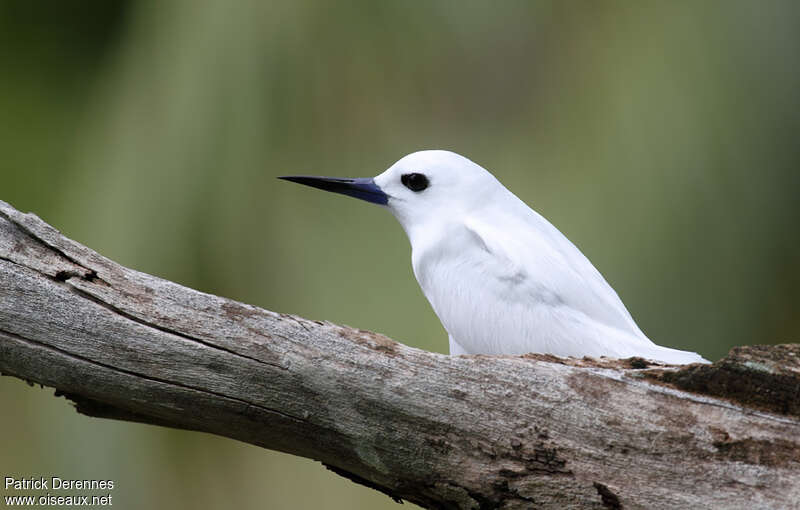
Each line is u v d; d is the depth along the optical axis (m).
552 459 5.12
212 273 11.27
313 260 10.94
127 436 12.20
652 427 5.04
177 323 5.46
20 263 5.59
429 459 5.30
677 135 10.63
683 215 10.66
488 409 5.21
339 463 5.59
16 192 13.97
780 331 11.27
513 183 10.73
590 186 10.55
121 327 5.47
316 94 11.12
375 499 11.99
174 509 12.21
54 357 5.54
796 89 10.70
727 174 10.70
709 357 11.14
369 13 11.08
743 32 10.80
